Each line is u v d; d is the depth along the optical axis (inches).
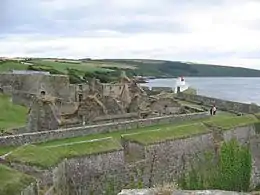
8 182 741.9
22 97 2390.5
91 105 1790.1
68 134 1309.1
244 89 7465.6
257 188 1589.6
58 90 2645.2
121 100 2153.1
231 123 1558.8
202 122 1550.2
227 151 1482.5
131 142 1249.4
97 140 1157.7
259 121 1659.7
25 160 936.9
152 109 2185.0
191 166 1370.6
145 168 1220.5
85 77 4269.2
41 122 1514.5
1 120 1900.8
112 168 1127.0
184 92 3034.0
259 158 1621.6
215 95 5265.8
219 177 1457.9
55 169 951.6
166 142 1294.3
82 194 1052.5
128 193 593.9
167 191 595.2
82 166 1056.2
